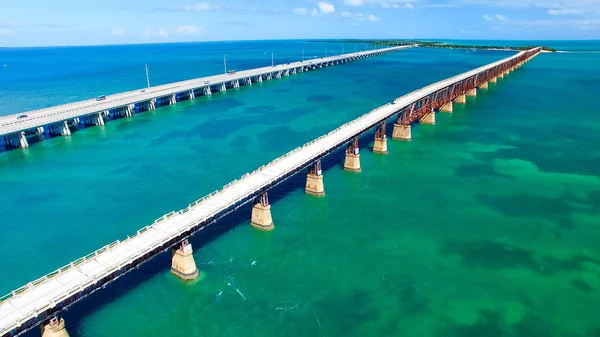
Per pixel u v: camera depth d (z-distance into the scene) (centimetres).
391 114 9775
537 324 4306
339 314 4450
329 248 5641
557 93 17388
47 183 7956
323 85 19900
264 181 6062
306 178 7719
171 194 7331
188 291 4759
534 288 4853
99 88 19975
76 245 5759
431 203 7025
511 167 8744
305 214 6581
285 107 14712
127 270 4366
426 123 12475
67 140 10838
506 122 12631
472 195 7350
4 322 3516
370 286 4884
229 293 4744
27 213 6725
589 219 6456
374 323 4325
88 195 7369
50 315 3762
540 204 6988
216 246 5628
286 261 5341
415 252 5566
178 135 11125
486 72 18762
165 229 4897
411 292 4791
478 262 5347
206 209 5359
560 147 10081
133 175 8269
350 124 8950
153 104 14425
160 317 4372
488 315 4438
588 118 12950
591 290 4809
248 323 4319
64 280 4066
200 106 15112
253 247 5631
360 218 6475
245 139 10638
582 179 8062
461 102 15675
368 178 8100
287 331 4222
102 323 4269
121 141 10650
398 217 6519
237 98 16700
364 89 18550
